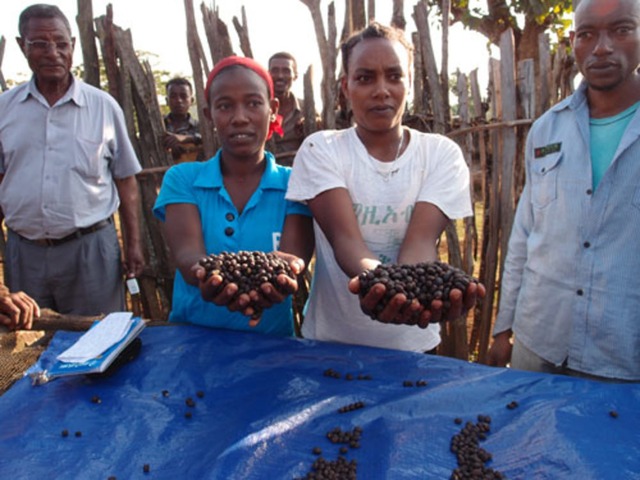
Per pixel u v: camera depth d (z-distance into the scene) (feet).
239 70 9.07
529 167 10.06
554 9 37.32
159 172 16.42
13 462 5.84
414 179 8.88
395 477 5.60
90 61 15.98
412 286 6.84
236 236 9.15
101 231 14.60
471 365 7.70
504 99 14.82
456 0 40.98
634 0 8.22
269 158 9.78
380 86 8.30
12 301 9.18
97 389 7.22
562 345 9.46
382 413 6.55
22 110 13.52
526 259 10.34
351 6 15.79
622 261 8.69
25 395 7.08
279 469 5.71
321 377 7.46
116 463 5.83
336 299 9.42
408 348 9.58
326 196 8.65
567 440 5.98
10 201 13.88
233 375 7.53
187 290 9.60
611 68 8.41
